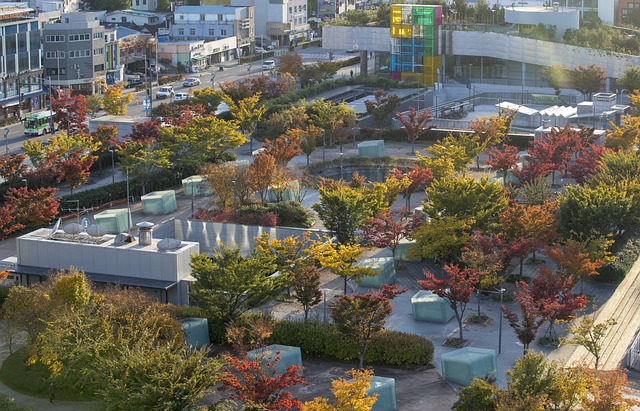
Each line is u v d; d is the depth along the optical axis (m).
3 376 97.38
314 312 111.56
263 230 132.62
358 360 101.12
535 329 98.62
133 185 157.25
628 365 99.00
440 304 109.31
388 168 175.25
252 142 193.88
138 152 158.62
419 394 93.69
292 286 117.38
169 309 104.62
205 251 133.75
